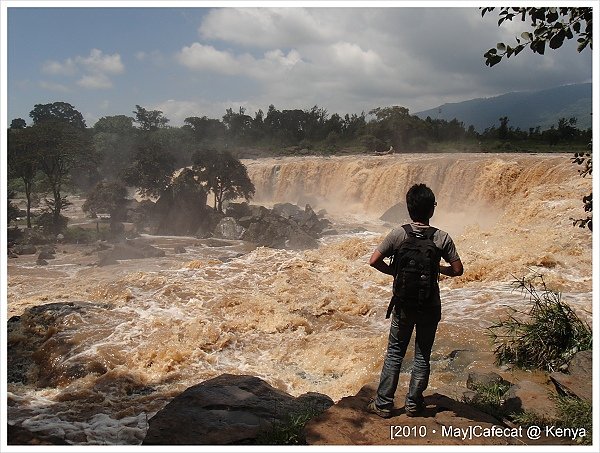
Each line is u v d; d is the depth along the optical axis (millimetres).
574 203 17719
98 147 68500
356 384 7789
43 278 20875
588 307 9312
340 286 12219
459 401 5426
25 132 39000
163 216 34156
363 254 15430
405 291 4320
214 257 25188
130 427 6516
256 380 6078
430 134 68875
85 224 40688
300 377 8461
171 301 11422
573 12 5086
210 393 5582
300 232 28562
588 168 6117
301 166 48656
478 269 12336
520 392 5496
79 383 8117
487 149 57000
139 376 8367
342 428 4477
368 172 43156
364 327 10344
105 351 8977
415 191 4449
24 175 38812
